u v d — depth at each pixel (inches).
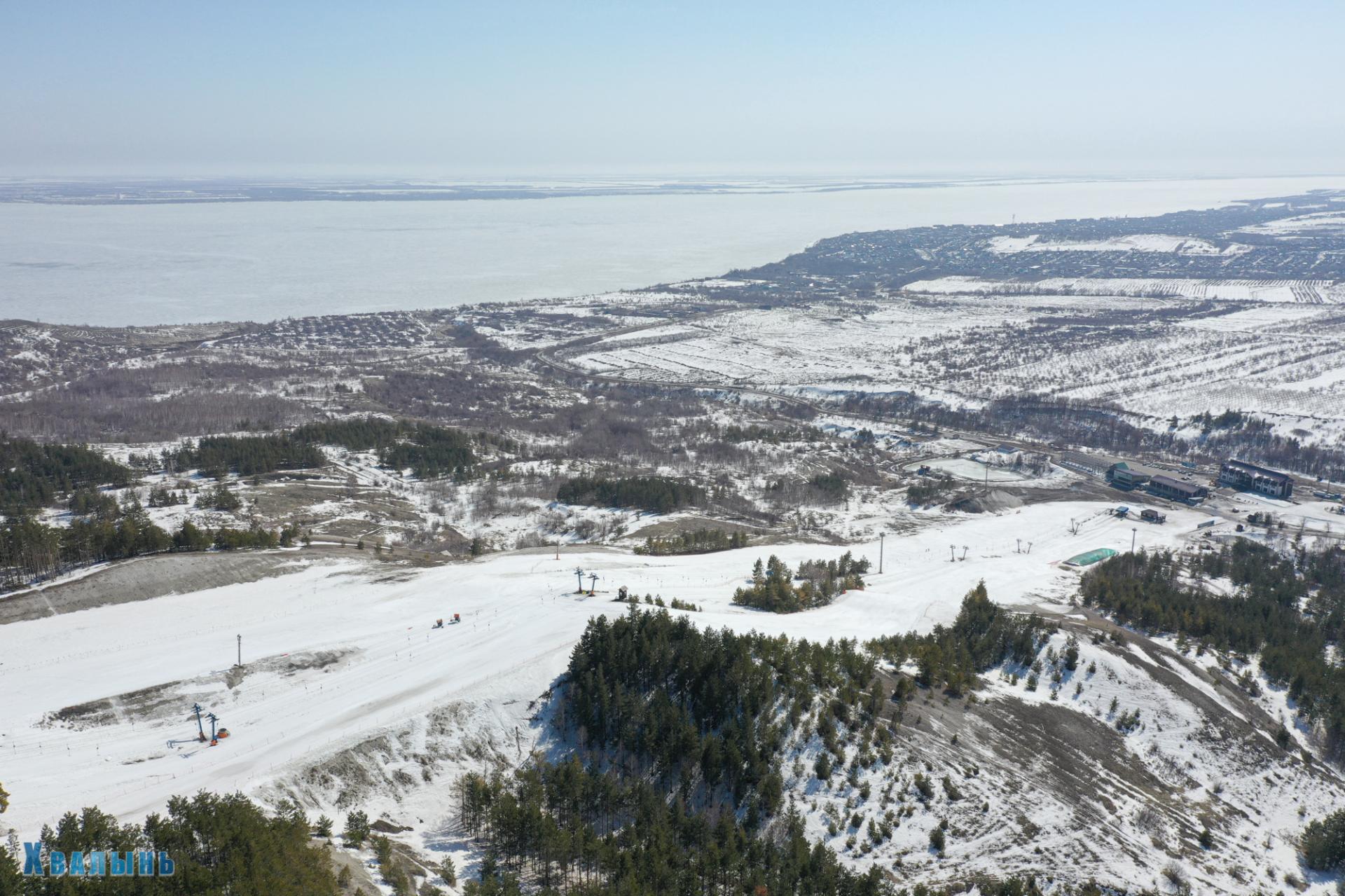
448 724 4065.0
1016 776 4055.1
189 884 2524.6
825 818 3693.4
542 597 5561.0
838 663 4640.8
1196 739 4542.3
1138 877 3533.5
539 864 3304.6
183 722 4028.1
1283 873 3727.9
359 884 2886.3
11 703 4072.3
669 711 3934.5
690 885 3085.6
